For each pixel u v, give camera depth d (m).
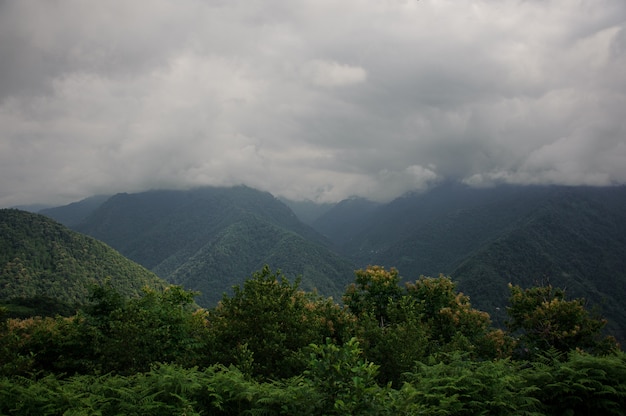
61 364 11.38
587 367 7.80
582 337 17.62
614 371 7.59
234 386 7.15
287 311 11.95
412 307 15.55
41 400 6.77
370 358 11.47
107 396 7.35
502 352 18.02
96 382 7.76
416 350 11.23
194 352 11.39
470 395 7.04
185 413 6.33
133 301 12.97
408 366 10.70
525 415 7.02
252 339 11.05
